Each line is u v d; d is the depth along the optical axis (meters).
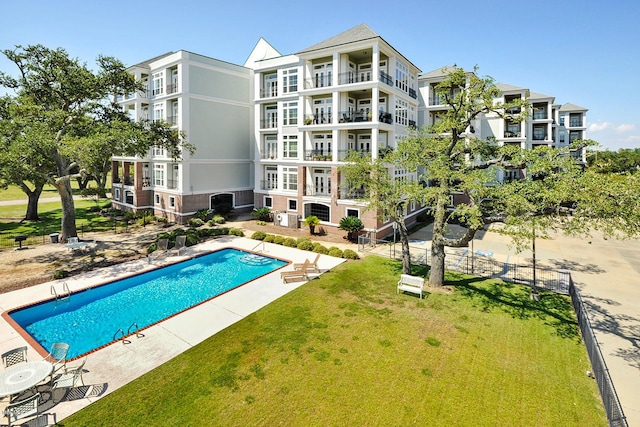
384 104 28.33
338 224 27.22
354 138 29.64
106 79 24.81
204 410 8.79
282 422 8.45
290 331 12.73
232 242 25.53
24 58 22.45
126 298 16.47
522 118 16.16
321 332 12.67
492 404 9.19
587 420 8.69
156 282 18.48
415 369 10.59
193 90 31.59
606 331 13.05
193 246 24.31
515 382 10.07
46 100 23.95
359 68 29.33
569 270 19.91
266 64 32.28
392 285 17.30
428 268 19.94
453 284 17.55
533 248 15.69
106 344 11.84
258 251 23.23
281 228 29.80
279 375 10.20
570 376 10.40
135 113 35.16
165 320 13.55
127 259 21.17
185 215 31.80
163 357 11.09
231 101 34.81
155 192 34.84
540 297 15.98
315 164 28.31
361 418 8.63
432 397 9.41
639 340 12.41
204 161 32.81
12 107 22.05
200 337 12.31
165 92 33.00
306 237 26.94
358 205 25.91
